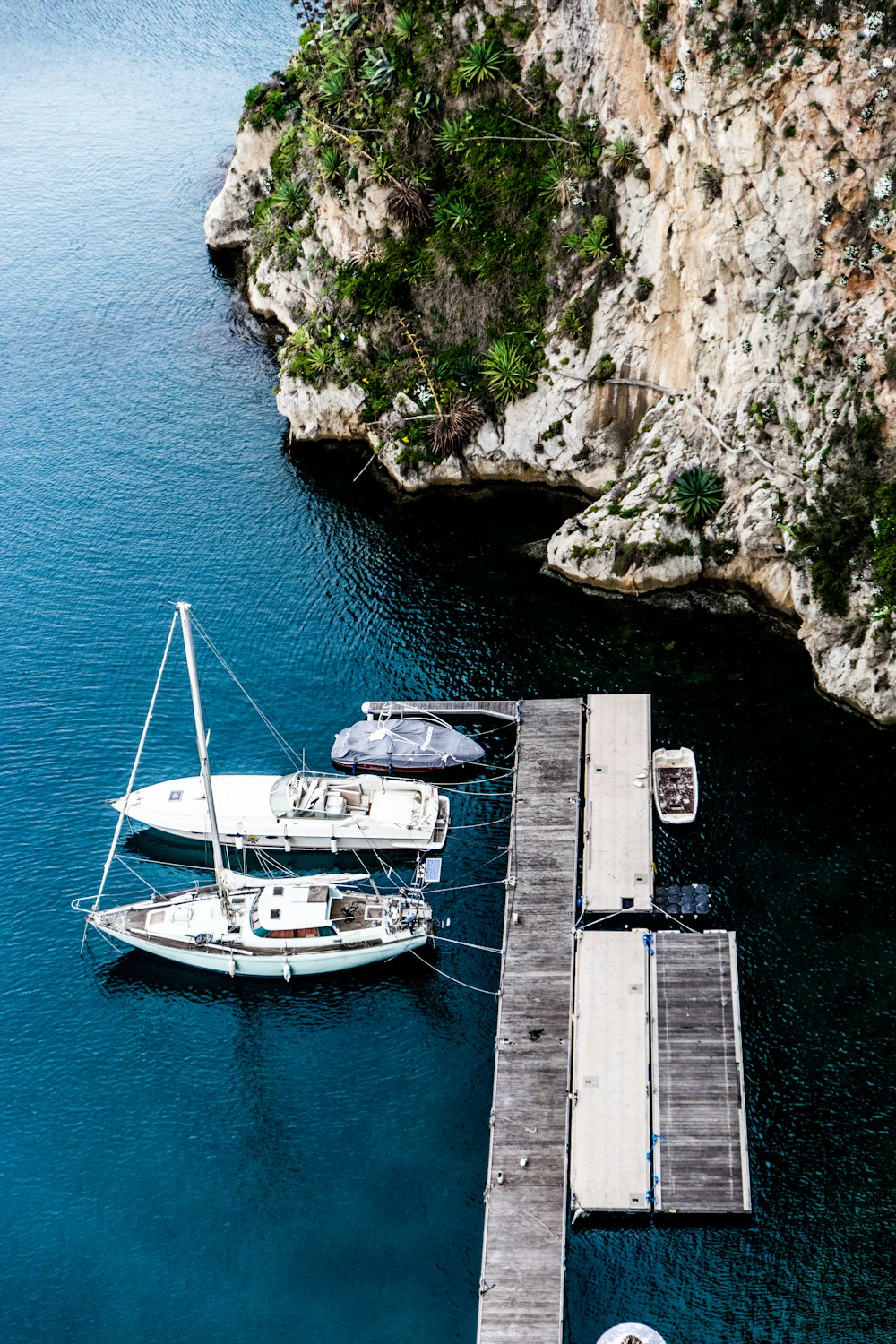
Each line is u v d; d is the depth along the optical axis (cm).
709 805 8844
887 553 9094
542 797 8944
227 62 17538
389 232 11250
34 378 12888
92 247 14538
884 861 8444
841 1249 6838
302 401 11706
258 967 8231
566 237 10425
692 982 7788
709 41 8838
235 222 14200
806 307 9294
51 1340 6825
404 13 10894
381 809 8938
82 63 17750
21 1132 7662
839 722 9256
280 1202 7262
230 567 10850
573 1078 7462
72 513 11462
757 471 9806
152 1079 7856
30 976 8394
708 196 9450
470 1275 6919
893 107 8450
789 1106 7381
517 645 9969
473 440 11075
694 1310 6681
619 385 10512
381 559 10756
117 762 9562
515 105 10612
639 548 10012
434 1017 8006
